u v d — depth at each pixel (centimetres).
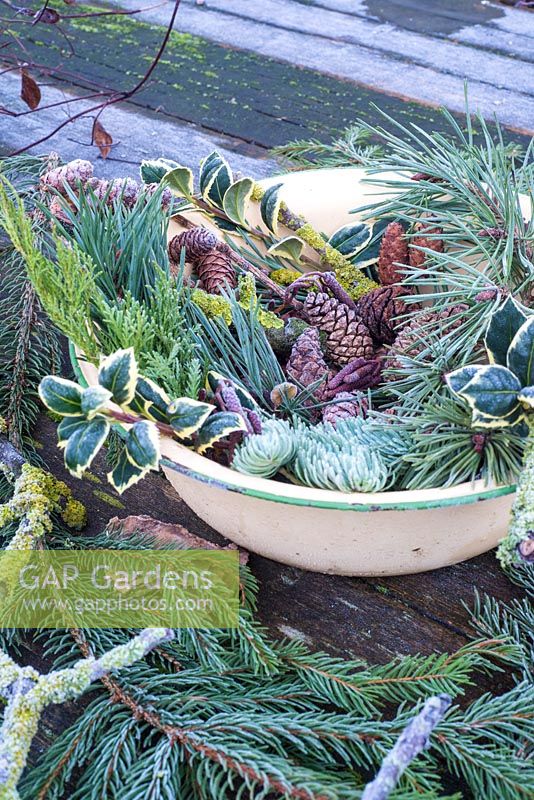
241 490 64
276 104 148
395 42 167
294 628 76
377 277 102
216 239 92
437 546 75
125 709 69
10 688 65
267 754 64
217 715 66
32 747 69
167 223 88
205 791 64
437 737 66
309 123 142
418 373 76
